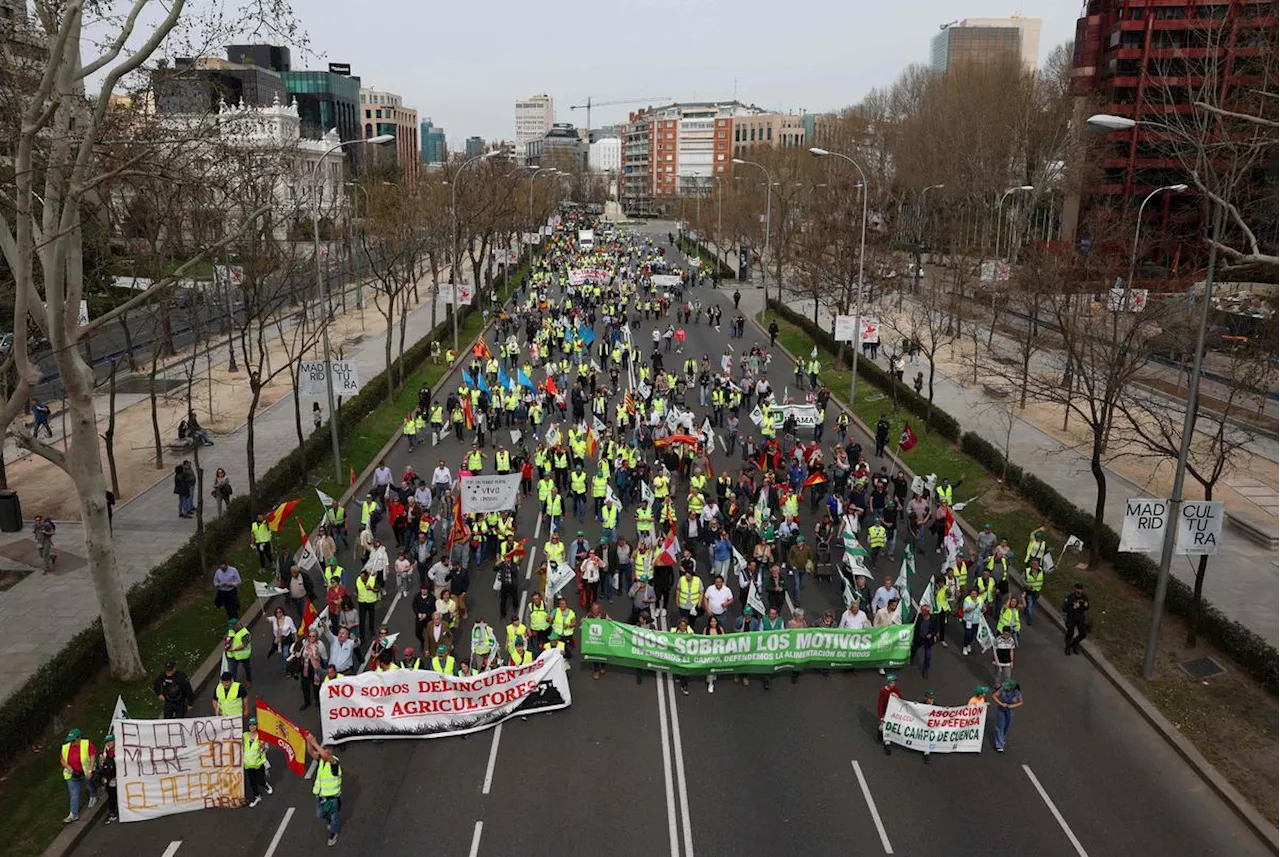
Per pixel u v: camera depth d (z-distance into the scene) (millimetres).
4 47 17328
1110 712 20516
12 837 15875
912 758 18641
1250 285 56625
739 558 24703
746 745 19000
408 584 26625
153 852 15797
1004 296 56156
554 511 29781
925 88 120125
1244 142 21688
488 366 49906
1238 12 27859
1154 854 15953
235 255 43875
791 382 55781
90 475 19781
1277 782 17859
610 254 127438
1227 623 22594
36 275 34656
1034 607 25484
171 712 18516
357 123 158875
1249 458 38375
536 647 21953
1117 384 26703
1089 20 74188
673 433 36531
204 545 26297
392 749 18859
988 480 36531
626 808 16922
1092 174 67875
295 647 20797
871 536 27688
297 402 35000
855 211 69688
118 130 21797
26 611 24312
